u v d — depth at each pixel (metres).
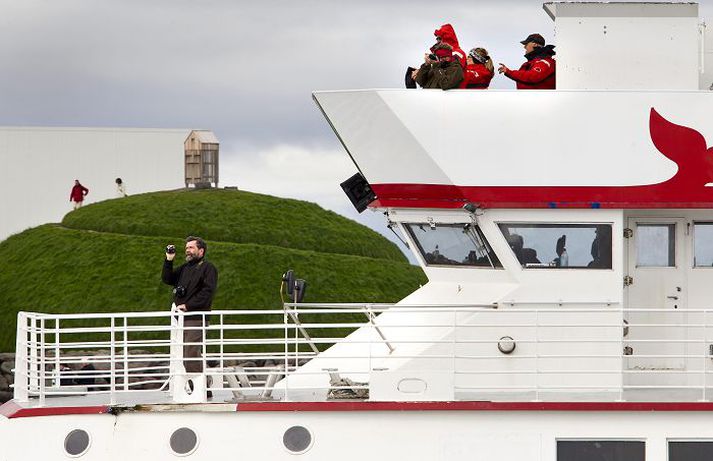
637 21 49.94
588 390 47.34
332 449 45.16
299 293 48.09
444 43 48.88
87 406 45.78
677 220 49.59
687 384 49.69
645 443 45.31
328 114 48.97
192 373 46.84
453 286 49.59
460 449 45.16
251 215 142.00
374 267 134.12
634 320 49.94
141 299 121.94
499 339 47.50
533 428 45.16
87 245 135.75
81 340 115.69
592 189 47.72
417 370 46.53
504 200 47.84
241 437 45.28
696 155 47.69
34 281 131.00
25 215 197.00
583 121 47.78
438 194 48.41
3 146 197.62
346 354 50.84
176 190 157.00
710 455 45.47
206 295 50.03
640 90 47.88
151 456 45.44
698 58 50.75
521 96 47.88
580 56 50.03
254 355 47.12
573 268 47.84
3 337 123.69
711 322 49.78
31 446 45.91
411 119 48.00
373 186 49.38
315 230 141.25
